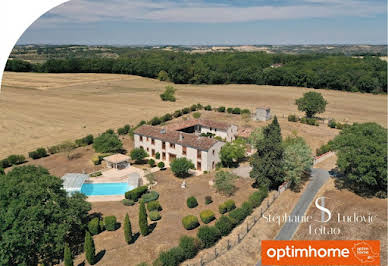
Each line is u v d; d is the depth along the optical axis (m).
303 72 151.88
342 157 44.38
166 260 28.20
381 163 41.34
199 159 54.88
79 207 33.19
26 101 110.38
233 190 46.44
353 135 45.75
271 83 161.75
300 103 87.31
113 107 106.38
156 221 37.56
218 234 33.06
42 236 28.69
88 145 67.56
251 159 46.91
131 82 165.62
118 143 60.47
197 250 31.48
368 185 45.97
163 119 88.31
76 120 88.06
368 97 129.38
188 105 112.25
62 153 62.66
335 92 140.38
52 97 119.62
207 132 72.31
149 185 48.41
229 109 99.88
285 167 45.19
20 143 68.00
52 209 30.02
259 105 113.00
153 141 61.28
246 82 167.62
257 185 48.41
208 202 41.91
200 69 166.62
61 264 29.61
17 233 26.92
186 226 35.34
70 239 34.06
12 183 30.39
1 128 78.38
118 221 37.91
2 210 28.19
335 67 153.38
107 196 45.22
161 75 172.75
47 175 33.31
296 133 71.50
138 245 32.44
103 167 56.00
